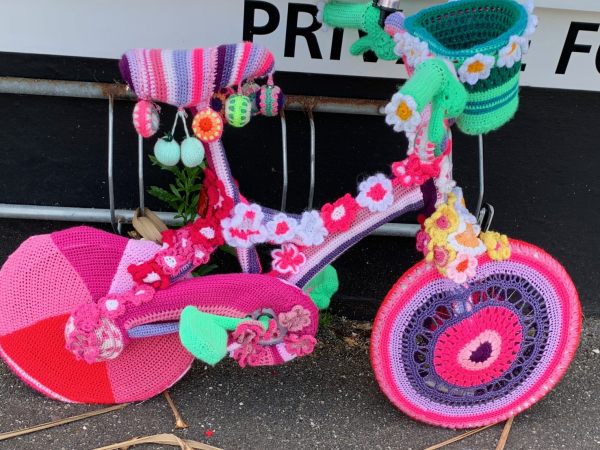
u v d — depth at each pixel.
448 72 0.78
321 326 1.46
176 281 1.03
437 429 1.19
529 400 1.20
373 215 0.99
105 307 1.00
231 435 1.14
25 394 1.17
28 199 1.35
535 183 1.41
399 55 0.96
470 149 1.34
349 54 1.19
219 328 0.98
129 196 1.36
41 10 1.12
